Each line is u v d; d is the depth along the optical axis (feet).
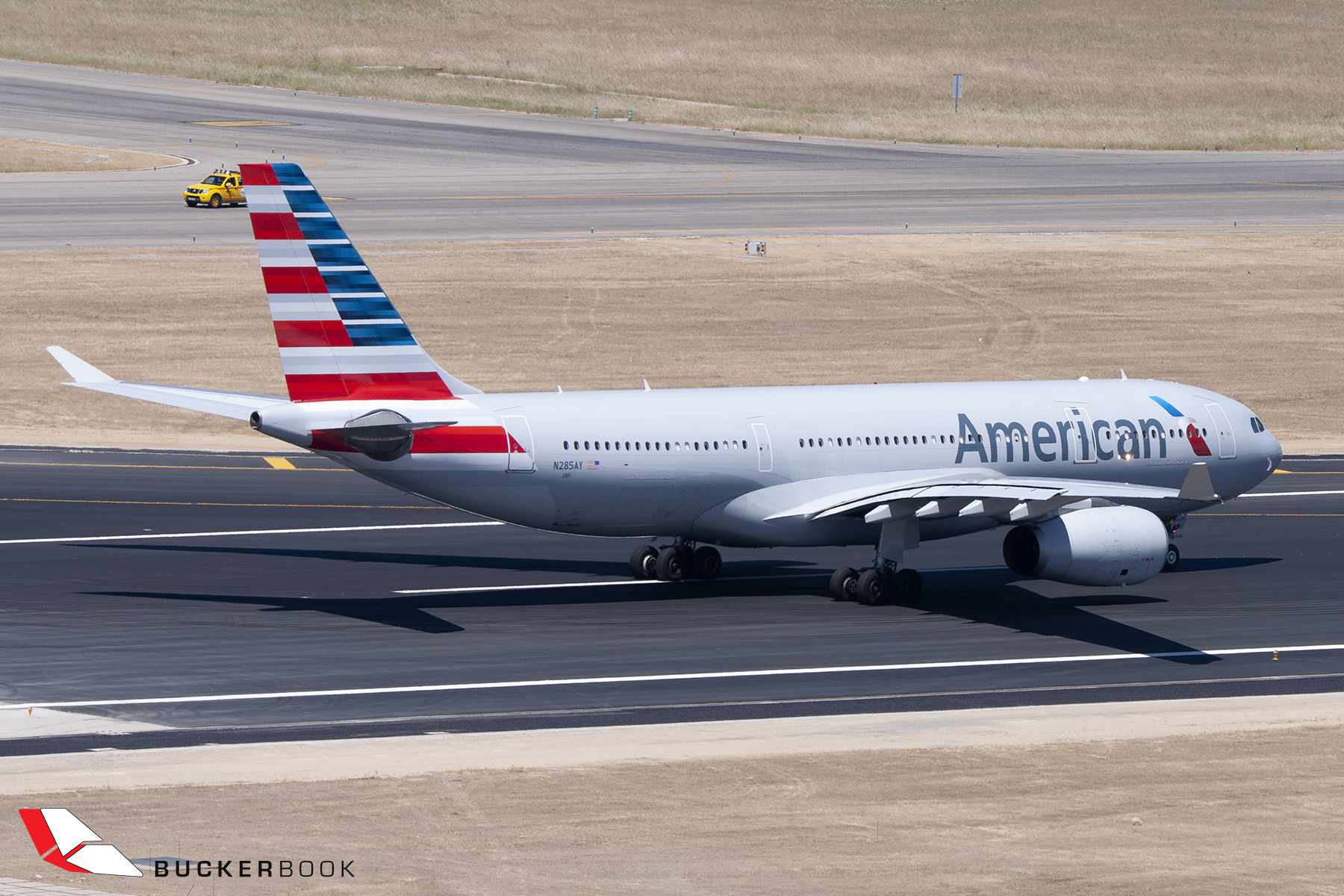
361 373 410.52
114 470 654.12
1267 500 634.02
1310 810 255.29
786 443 451.94
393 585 460.55
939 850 231.09
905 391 478.59
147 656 374.22
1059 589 471.21
